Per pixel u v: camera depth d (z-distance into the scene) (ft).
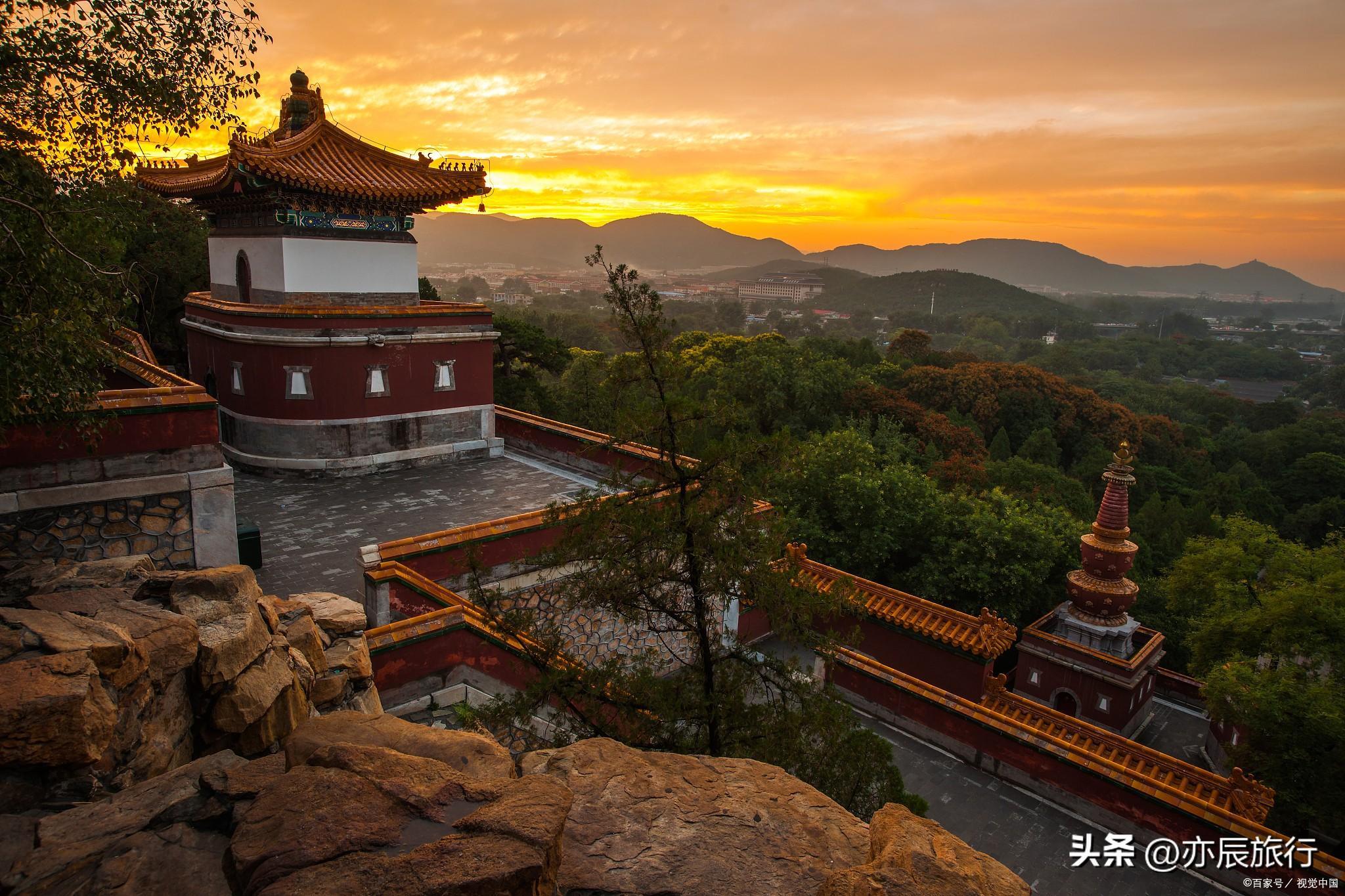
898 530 85.61
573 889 14.70
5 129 26.96
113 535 38.22
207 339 75.20
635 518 30.17
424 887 12.22
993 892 15.03
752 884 15.39
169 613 21.36
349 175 66.90
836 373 177.78
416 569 46.62
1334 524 163.32
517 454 78.79
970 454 160.04
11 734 15.57
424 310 71.56
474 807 14.79
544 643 32.65
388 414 71.26
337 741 17.53
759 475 31.37
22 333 25.59
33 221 26.22
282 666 23.18
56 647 17.72
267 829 13.96
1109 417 213.46
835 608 33.19
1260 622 63.21
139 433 38.24
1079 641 72.28
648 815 17.06
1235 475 194.70
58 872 13.92
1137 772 48.73
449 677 39.65
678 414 30.73
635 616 32.17
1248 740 56.34
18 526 35.88
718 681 32.73
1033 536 82.38
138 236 87.71
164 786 16.53
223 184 63.57
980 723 54.85
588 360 150.00
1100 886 45.11
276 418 67.62
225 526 41.16
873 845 16.57
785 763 30.50
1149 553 110.01
